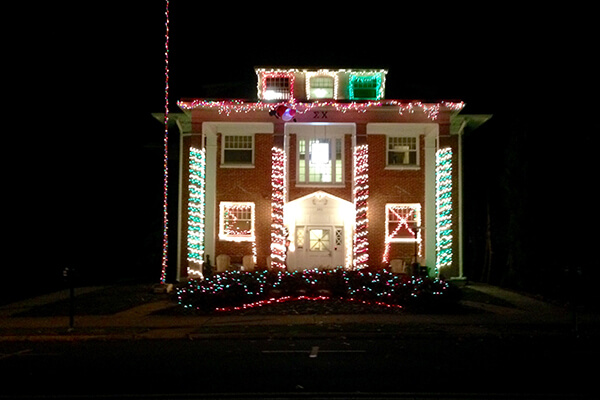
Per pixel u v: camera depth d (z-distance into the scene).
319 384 9.28
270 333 15.00
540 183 25.72
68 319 17.81
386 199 27.64
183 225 27.98
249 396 8.55
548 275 23.31
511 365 10.82
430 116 25.95
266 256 27.17
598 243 24.22
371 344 13.60
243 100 25.64
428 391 8.77
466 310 18.97
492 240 30.27
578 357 11.68
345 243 27.39
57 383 9.56
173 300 21.45
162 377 9.95
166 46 26.11
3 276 26.67
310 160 27.77
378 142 27.84
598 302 20.47
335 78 27.20
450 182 26.38
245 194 27.69
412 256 27.36
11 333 15.34
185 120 28.19
